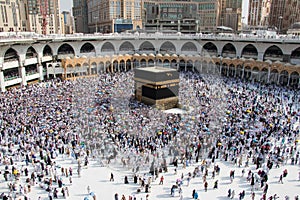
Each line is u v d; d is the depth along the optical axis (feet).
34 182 85.66
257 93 181.47
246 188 84.89
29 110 134.82
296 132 116.16
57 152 103.24
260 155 98.37
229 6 540.93
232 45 262.88
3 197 76.79
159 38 265.75
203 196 80.53
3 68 186.09
